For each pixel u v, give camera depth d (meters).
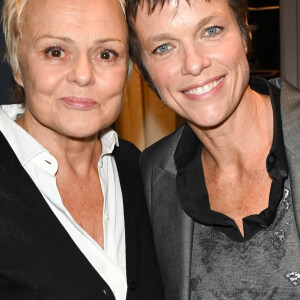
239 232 1.59
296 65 3.31
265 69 3.42
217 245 1.62
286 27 3.29
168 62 1.58
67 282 1.46
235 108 1.63
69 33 1.44
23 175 1.53
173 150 1.84
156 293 1.66
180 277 1.64
